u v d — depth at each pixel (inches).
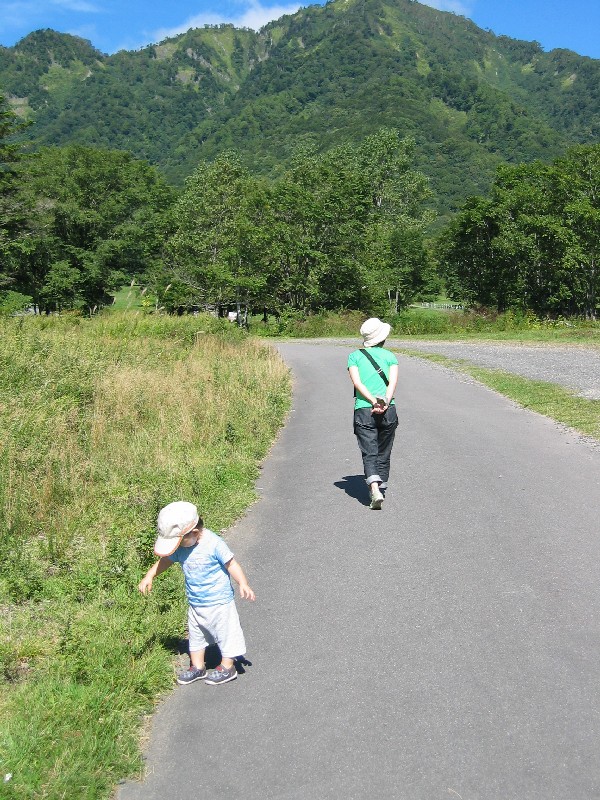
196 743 154.4
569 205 1979.6
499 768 139.9
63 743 150.9
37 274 2208.4
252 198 2348.7
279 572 236.4
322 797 135.6
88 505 305.6
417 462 364.2
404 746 147.8
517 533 257.0
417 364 843.4
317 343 1418.6
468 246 2370.8
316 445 421.1
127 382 497.0
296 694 168.7
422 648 183.9
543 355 899.4
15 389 453.4
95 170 2490.2
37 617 212.7
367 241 2463.1
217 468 342.0
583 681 165.6
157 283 2126.0
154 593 219.8
